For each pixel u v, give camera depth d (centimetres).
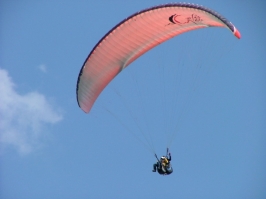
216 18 7338
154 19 7700
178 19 7694
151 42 8038
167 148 7888
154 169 7862
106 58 8031
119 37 7844
